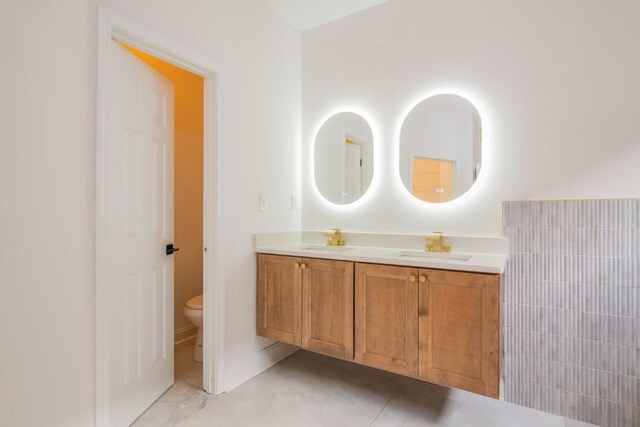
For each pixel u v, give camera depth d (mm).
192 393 2018
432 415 1821
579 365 1778
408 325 1723
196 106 2957
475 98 2049
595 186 1746
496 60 1990
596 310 1738
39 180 1259
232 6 2090
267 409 1864
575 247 1779
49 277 1291
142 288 1805
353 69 2473
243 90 2166
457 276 1600
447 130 2133
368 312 1839
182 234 2834
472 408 1886
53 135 1295
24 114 1215
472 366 1569
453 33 2117
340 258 1929
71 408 1361
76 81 1361
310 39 2666
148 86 1853
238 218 2127
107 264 1479
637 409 1664
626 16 1688
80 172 1382
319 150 2613
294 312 2102
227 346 2055
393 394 2027
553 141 1839
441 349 1640
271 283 2199
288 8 2396
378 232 2363
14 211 1196
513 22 1944
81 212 1388
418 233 2225
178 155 2807
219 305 2002
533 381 1879
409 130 2260
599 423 1738
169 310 2061
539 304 1860
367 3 2346
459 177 2092
